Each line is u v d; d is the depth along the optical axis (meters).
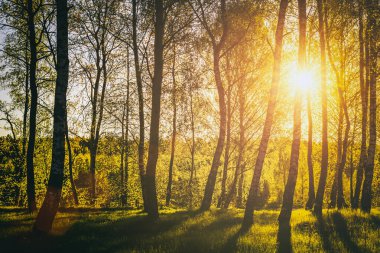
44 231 13.23
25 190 37.62
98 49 31.98
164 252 11.15
